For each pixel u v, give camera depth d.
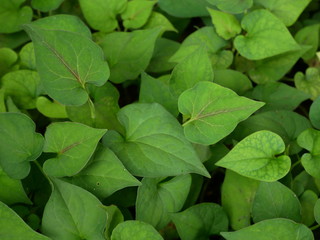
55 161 0.31
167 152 0.32
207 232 0.34
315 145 0.33
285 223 0.29
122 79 0.38
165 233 0.35
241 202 0.34
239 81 0.39
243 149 0.32
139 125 0.33
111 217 0.31
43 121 0.40
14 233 0.29
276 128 0.37
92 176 0.32
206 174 0.31
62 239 0.30
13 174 0.31
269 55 0.38
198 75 0.34
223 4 0.38
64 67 0.32
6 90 0.38
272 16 0.39
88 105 0.37
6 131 0.31
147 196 0.32
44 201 0.35
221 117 0.31
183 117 0.34
